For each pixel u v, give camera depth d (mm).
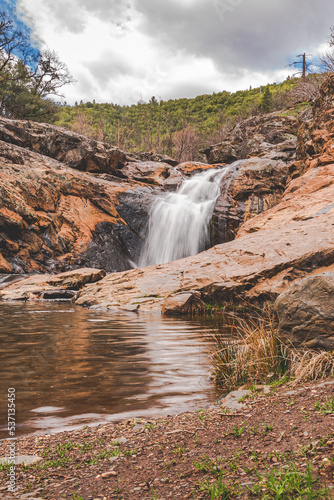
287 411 3172
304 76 47312
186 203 30469
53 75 50312
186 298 12336
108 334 8523
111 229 27969
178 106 119312
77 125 59281
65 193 27828
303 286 4809
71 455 2869
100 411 3979
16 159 28281
